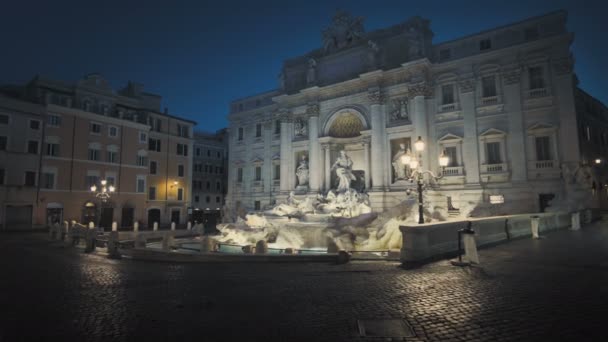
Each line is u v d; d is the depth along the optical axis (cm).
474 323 722
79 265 1638
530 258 1393
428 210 2942
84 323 775
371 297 937
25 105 4072
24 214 4003
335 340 654
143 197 5134
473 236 1334
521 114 3366
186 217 5756
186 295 1005
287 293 1003
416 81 3772
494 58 3538
